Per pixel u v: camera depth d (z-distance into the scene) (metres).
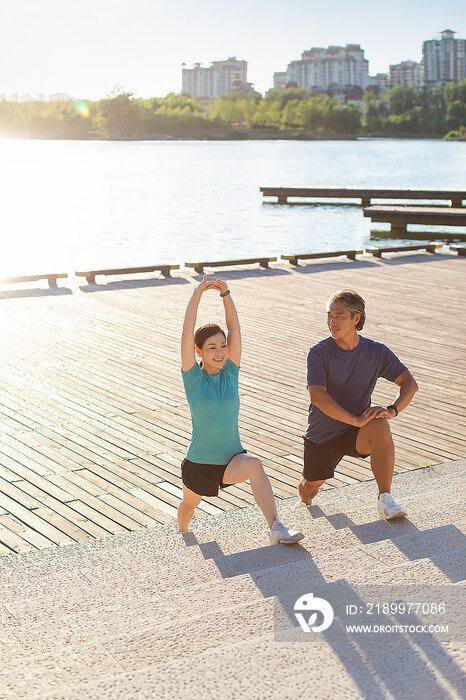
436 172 52.25
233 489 5.04
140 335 9.09
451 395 7.09
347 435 3.96
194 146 126.25
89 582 3.35
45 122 187.00
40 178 48.22
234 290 12.03
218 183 43.59
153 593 2.96
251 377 7.53
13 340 8.75
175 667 1.85
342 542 3.37
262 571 2.82
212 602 2.59
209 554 3.60
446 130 166.00
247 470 3.46
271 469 5.36
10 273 16.33
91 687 1.77
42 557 3.95
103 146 128.50
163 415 6.39
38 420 6.20
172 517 4.55
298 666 1.84
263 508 3.39
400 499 4.29
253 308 10.70
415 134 169.50
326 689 1.73
